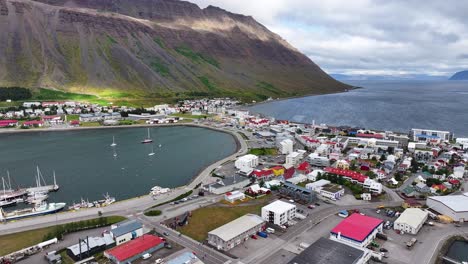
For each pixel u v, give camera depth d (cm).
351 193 13675
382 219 11188
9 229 10712
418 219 10550
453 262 8631
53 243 9712
